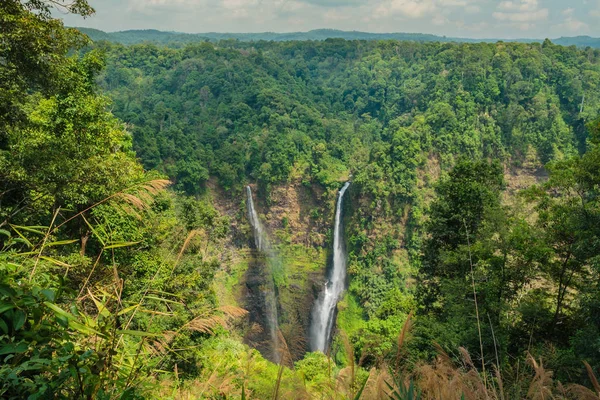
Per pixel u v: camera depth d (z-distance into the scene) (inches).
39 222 435.2
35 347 111.7
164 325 348.5
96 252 462.0
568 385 156.2
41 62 445.7
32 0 432.1
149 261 503.8
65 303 145.1
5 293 108.3
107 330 128.3
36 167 450.9
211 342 604.7
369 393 137.4
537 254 659.4
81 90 650.8
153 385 136.9
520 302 663.8
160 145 2610.7
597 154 624.7
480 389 143.3
